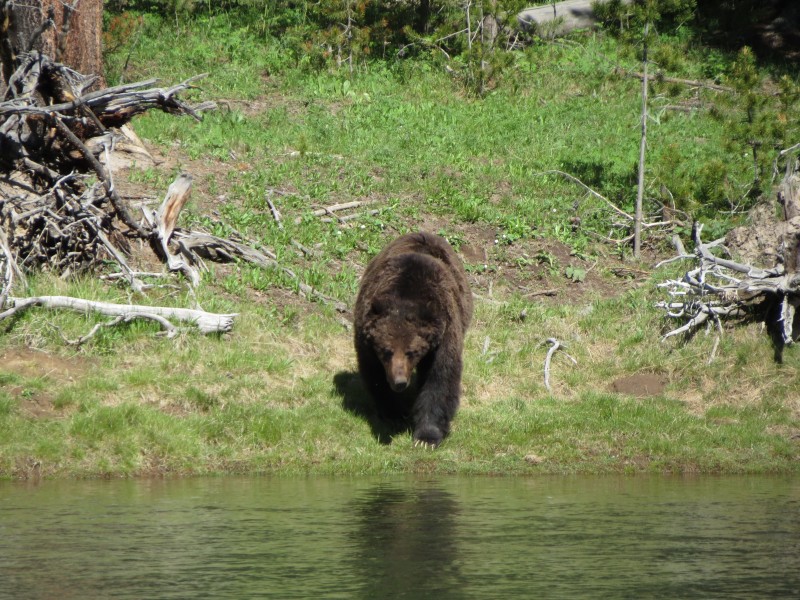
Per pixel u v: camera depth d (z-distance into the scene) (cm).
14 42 2955
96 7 3616
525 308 3203
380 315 2208
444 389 2345
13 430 2220
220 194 3722
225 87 5306
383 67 5756
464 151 4619
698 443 2508
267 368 2628
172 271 3002
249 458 2286
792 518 1720
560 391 2817
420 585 1274
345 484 2075
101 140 3002
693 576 1326
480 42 5759
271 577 1305
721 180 3969
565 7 6769
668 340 3014
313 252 3397
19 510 1739
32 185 2978
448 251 2578
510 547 1482
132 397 2408
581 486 2095
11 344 2502
